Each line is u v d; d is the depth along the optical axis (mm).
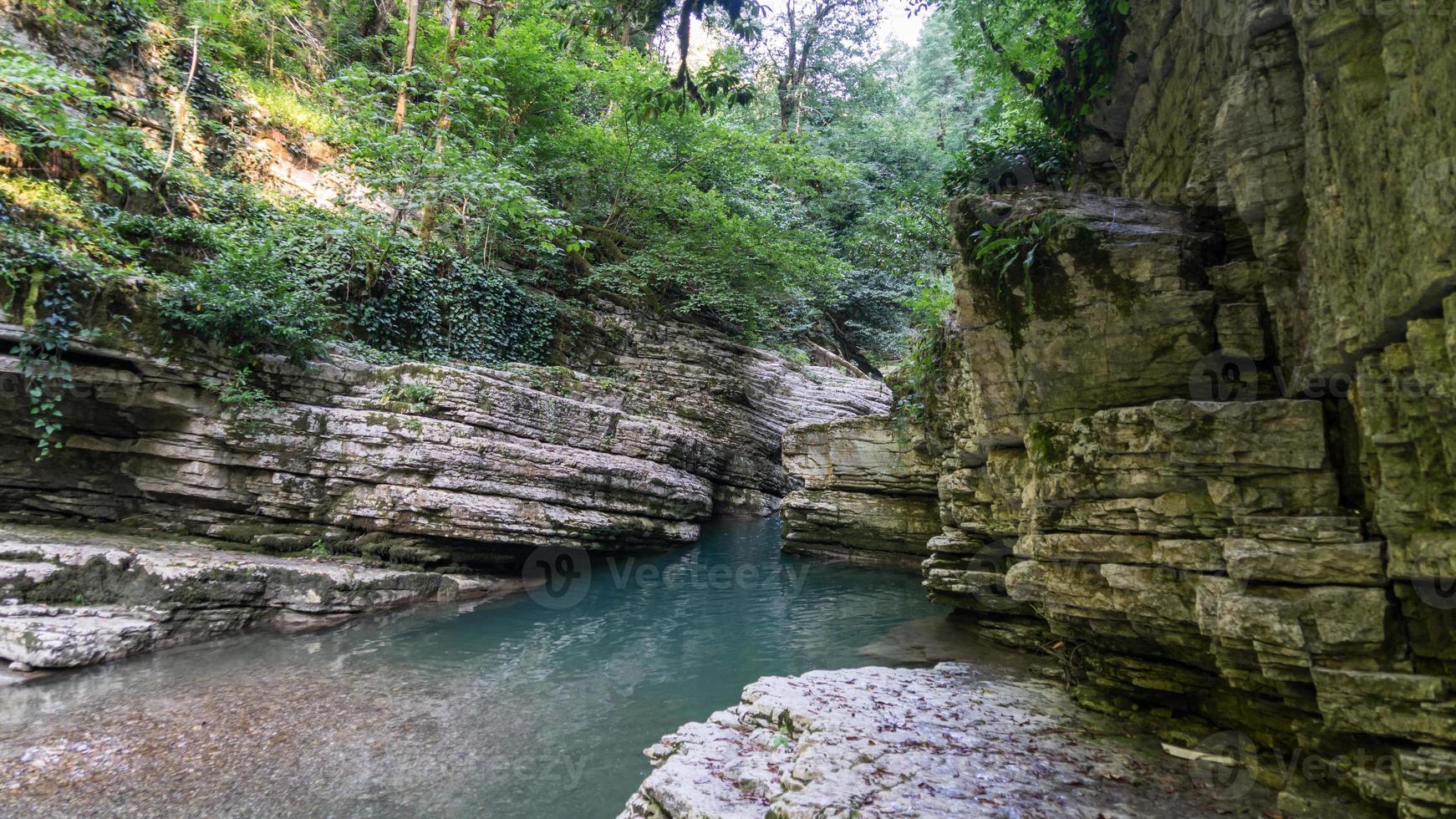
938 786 4461
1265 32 4402
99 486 10594
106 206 11336
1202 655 4992
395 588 10688
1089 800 4312
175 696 7125
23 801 5180
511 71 19656
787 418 22859
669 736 5727
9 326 9133
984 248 5598
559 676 8336
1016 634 8359
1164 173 6160
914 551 14383
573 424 14281
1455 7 2967
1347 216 3723
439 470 11828
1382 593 3879
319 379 11867
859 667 7871
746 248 22062
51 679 7238
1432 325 3332
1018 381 5840
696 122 21797
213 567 8930
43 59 11750
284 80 17547
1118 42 6766
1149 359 5094
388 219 16469
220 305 10844
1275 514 4324
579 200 22422
